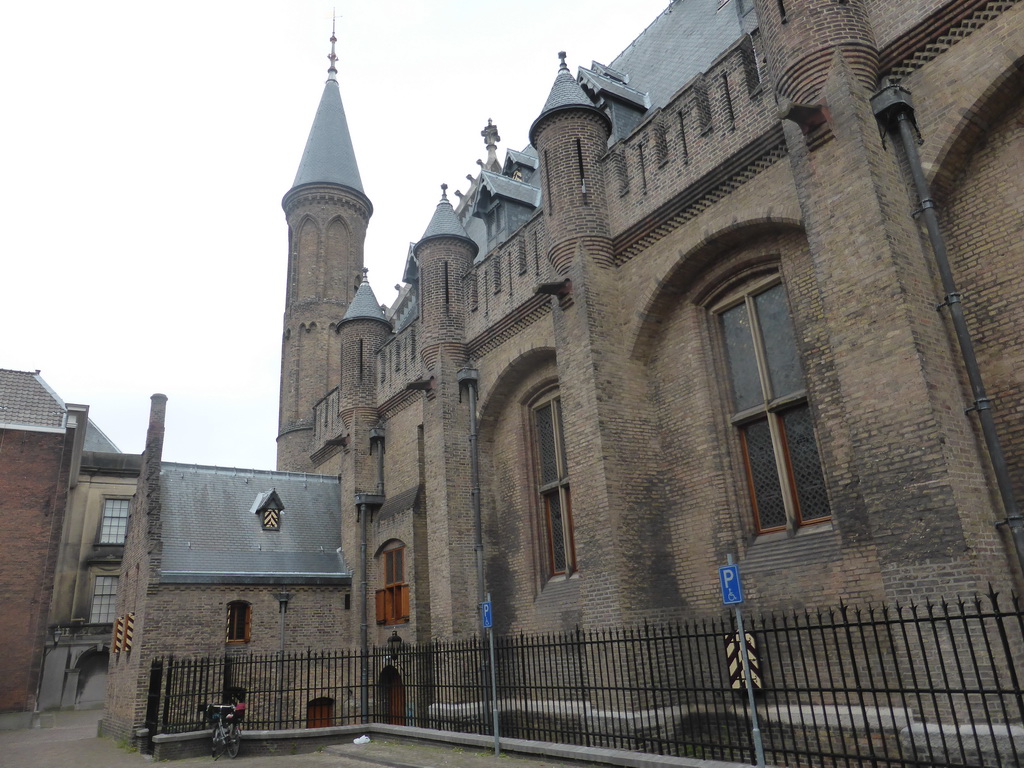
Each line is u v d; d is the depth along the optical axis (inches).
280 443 1424.7
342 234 1556.3
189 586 903.1
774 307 552.4
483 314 807.7
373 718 910.4
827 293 433.7
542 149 689.0
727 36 730.8
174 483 1043.3
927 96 432.1
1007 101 411.8
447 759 507.2
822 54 451.5
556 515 741.9
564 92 684.1
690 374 590.9
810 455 514.9
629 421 600.7
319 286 1486.2
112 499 1605.6
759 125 522.0
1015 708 332.5
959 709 345.7
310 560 1030.4
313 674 938.7
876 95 437.1
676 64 800.9
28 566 1192.8
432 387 836.0
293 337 1469.0
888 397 392.8
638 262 622.2
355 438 1034.1
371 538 991.6
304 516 1090.7
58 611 1492.4
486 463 809.5
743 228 537.3
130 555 1035.9
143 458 1031.0
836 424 483.8
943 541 360.2
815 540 492.1
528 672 694.5
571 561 708.0
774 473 536.7
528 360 755.4
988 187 418.9
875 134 435.2
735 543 540.4
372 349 1076.5
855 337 413.7
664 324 618.5
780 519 528.1
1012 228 406.3
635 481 585.3
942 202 438.0
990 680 336.8
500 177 951.6
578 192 649.6
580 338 616.1
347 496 1048.2
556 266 652.1
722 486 555.5
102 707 1459.2
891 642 323.0
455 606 755.4
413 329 965.8
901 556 376.8
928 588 362.9
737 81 546.0
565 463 730.8
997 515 375.2
